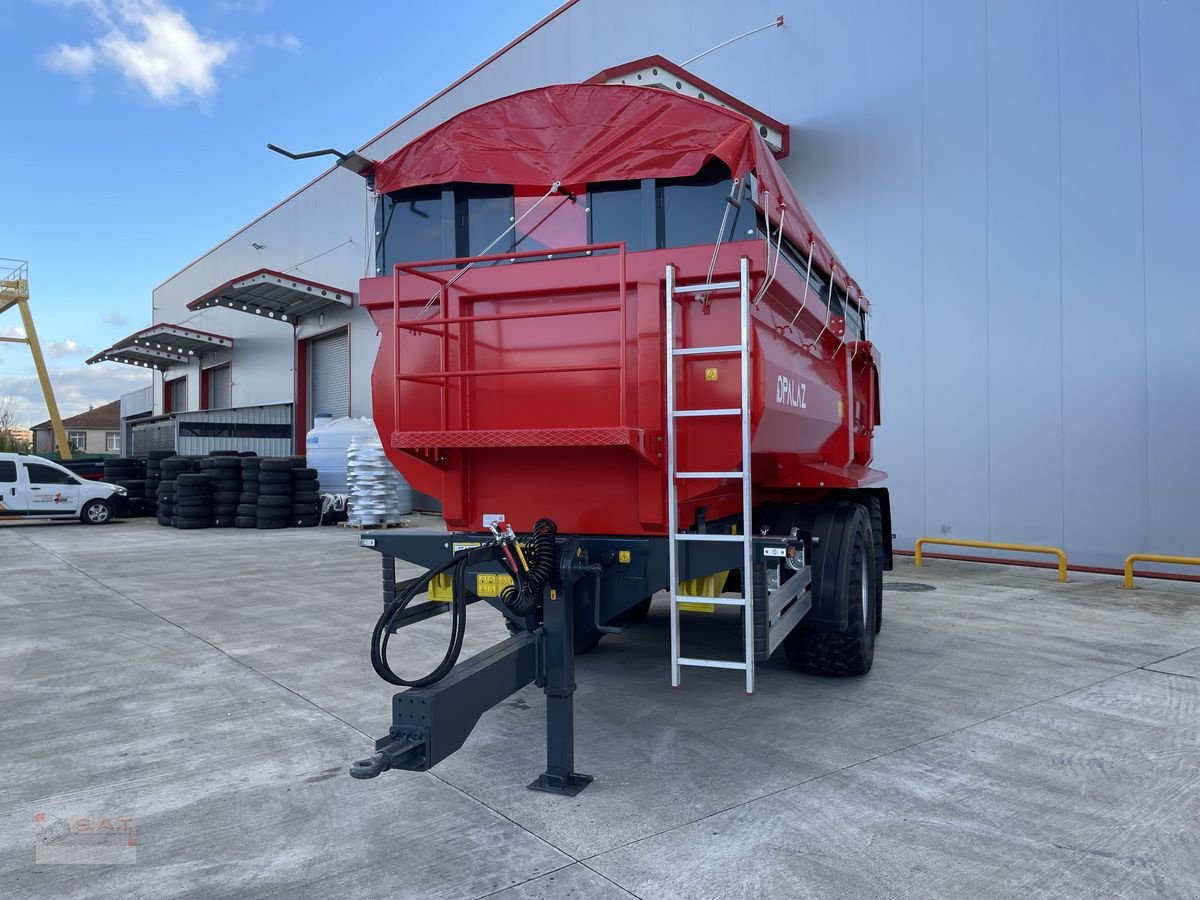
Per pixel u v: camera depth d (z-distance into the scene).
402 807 3.49
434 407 4.28
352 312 21.61
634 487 4.01
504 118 4.34
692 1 13.68
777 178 4.38
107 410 74.00
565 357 4.04
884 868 2.94
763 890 2.79
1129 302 9.69
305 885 2.86
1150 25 9.46
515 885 2.84
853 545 5.17
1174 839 3.16
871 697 5.03
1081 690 5.15
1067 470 10.20
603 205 4.21
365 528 16.09
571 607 3.81
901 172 11.54
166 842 3.19
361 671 5.64
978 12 10.80
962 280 11.02
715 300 3.84
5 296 36.97
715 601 3.72
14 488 17.22
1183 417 9.32
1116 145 9.75
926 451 11.38
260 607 8.00
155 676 5.53
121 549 13.12
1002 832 3.22
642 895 2.77
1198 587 9.04
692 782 3.73
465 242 4.44
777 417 4.24
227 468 17.09
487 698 3.26
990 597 8.49
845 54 12.02
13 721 4.62
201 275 31.50
